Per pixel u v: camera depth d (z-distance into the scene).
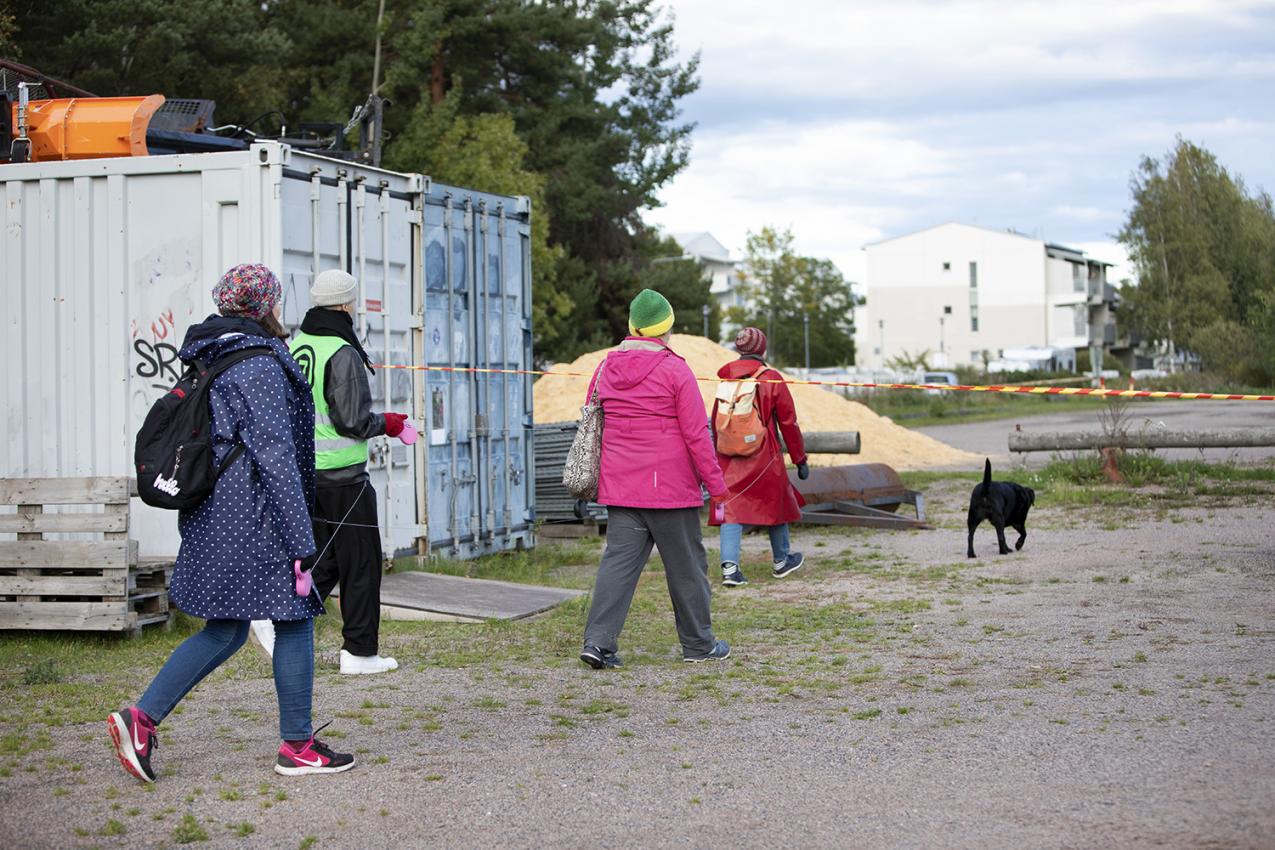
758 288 95.25
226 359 4.66
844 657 6.80
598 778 4.67
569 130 39.12
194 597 4.62
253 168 8.39
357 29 32.97
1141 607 7.95
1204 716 5.23
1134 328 79.81
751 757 4.91
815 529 13.14
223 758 5.04
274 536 4.61
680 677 6.45
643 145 42.62
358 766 4.88
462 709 5.82
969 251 104.81
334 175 9.08
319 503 6.61
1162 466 16.53
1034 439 17.23
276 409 4.62
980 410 44.00
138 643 7.70
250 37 26.08
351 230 9.25
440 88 35.28
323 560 6.69
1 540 8.22
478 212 10.90
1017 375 67.62
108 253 8.62
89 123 9.46
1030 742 4.96
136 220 8.59
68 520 7.77
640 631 7.84
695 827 4.11
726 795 4.44
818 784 4.54
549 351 39.00
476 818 4.25
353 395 6.54
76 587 7.66
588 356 21.06
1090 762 4.66
